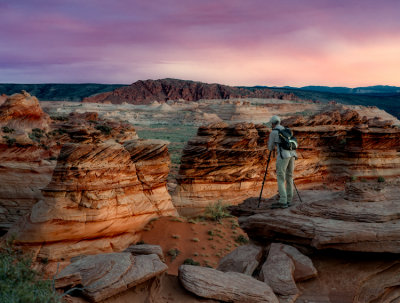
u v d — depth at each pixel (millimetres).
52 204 18156
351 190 9156
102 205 19188
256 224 9312
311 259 8539
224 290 6949
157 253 8234
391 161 36625
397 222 7887
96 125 39438
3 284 5086
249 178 30109
